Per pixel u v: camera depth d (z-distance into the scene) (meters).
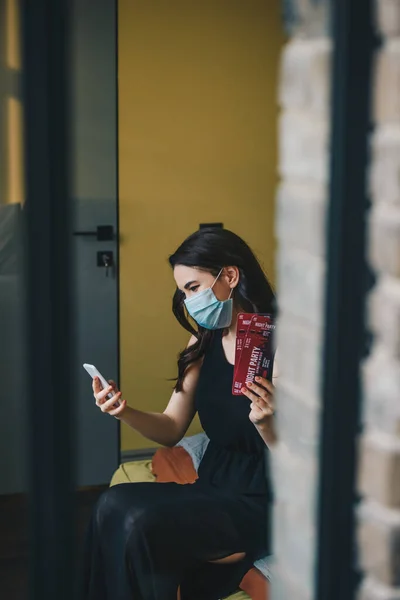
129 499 2.13
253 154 3.80
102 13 3.43
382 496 1.05
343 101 0.91
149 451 3.79
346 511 1.01
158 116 3.64
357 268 0.95
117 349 3.70
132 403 3.78
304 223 1.11
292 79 1.11
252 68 3.74
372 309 1.05
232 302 2.22
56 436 0.89
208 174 3.75
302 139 1.10
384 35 0.98
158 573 2.04
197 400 2.27
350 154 0.92
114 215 3.59
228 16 3.66
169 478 2.69
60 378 0.88
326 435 0.99
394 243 1.00
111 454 3.74
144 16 3.55
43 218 0.85
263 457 2.17
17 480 3.57
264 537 2.14
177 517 2.06
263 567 2.10
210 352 2.29
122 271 3.67
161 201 3.69
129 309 3.71
